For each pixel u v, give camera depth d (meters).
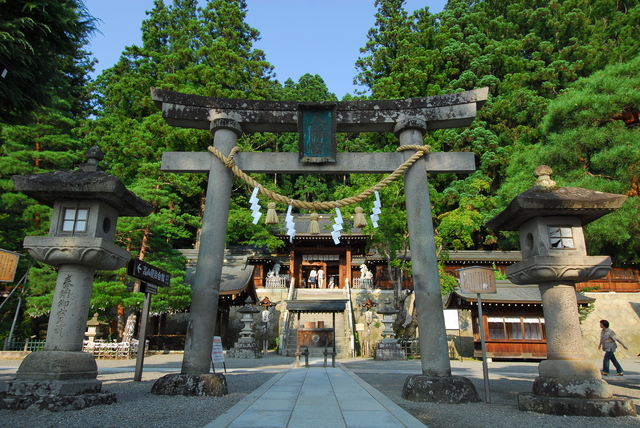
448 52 44.69
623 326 24.91
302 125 8.81
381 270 32.25
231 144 8.63
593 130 23.69
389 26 49.78
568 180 24.31
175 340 23.56
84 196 6.88
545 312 6.96
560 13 45.56
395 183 22.09
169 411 5.80
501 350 20.78
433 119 8.77
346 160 8.80
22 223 20.22
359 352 24.11
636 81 23.58
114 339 22.05
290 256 33.28
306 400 6.71
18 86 8.40
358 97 48.84
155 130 30.47
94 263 6.70
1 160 19.70
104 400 6.29
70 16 8.36
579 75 41.88
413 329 24.28
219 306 24.88
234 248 35.50
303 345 15.38
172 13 43.97
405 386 7.56
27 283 20.12
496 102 40.66
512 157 33.12
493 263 31.56
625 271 27.27
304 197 50.75
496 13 54.34
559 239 7.05
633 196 23.64
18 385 5.94
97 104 41.81
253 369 13.97
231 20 41.03
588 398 6.07
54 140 21.98
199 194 38.03
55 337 6.42
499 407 6.67
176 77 34.03
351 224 25.81
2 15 7.74
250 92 36.97
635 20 39.12
